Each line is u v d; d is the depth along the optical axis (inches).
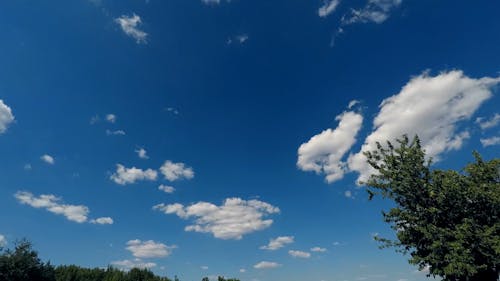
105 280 2116.1
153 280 2263.8
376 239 752.3
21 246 1454.2
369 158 800.3
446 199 682.8
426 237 671.8
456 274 639.8
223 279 2049.7
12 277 1347.2
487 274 659.4
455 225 658.2
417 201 722.2
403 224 729.0
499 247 586.2
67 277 1959.9
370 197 773.3
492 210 660.1
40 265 1488.7
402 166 743.1
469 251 609.3
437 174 716.0
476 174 708.7
